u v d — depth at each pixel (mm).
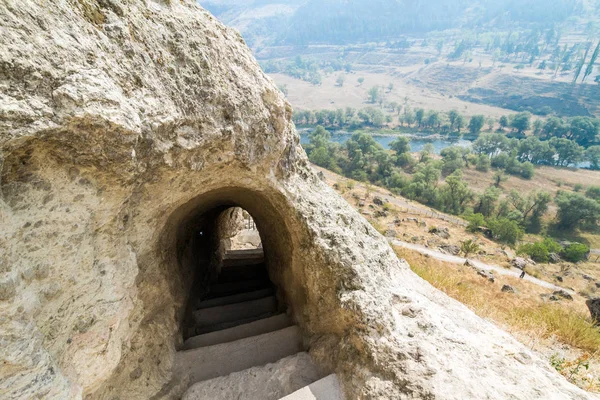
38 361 1899
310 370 3574
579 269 29594
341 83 173750
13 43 1746
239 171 3383
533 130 101500
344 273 3627
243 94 3133
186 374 3645
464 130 106312
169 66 2645
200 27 2988
